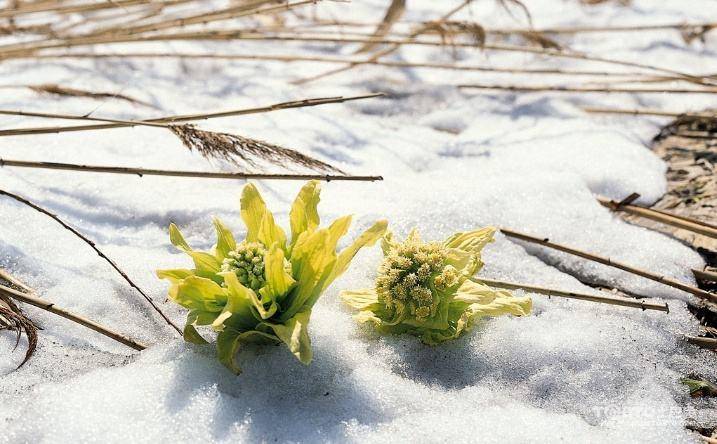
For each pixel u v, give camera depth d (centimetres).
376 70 91
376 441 52
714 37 99
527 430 53
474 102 86
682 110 85
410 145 77
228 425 52
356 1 109
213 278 56
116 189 68
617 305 62
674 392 56
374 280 61
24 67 86
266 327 55
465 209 68
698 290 61
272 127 77
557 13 106
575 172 74
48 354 57
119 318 59
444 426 53
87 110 77
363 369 55
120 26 86
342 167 72
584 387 56
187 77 88
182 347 56
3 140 72
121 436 51
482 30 82
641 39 98
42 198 67
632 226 68
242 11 83
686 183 74
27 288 59
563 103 85
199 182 70
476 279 61
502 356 57
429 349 57
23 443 52
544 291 61
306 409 54
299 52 96
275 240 57
